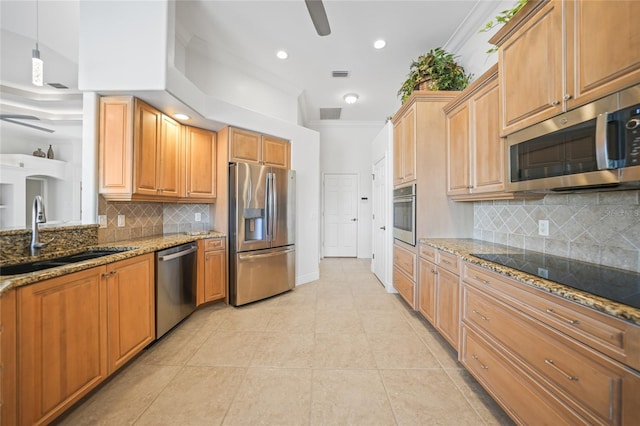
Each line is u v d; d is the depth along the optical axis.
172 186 2.76
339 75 3.81
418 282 2.66
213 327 2.53
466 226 2.70
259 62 3.49
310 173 4.02
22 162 4.21
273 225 3.32
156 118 2.52
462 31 2.82
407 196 2.85
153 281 2.13
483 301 1.55
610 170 1.05
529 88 1.46
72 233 1.97
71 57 2.90
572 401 0.99
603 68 1.06
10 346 1.14
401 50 3.21
